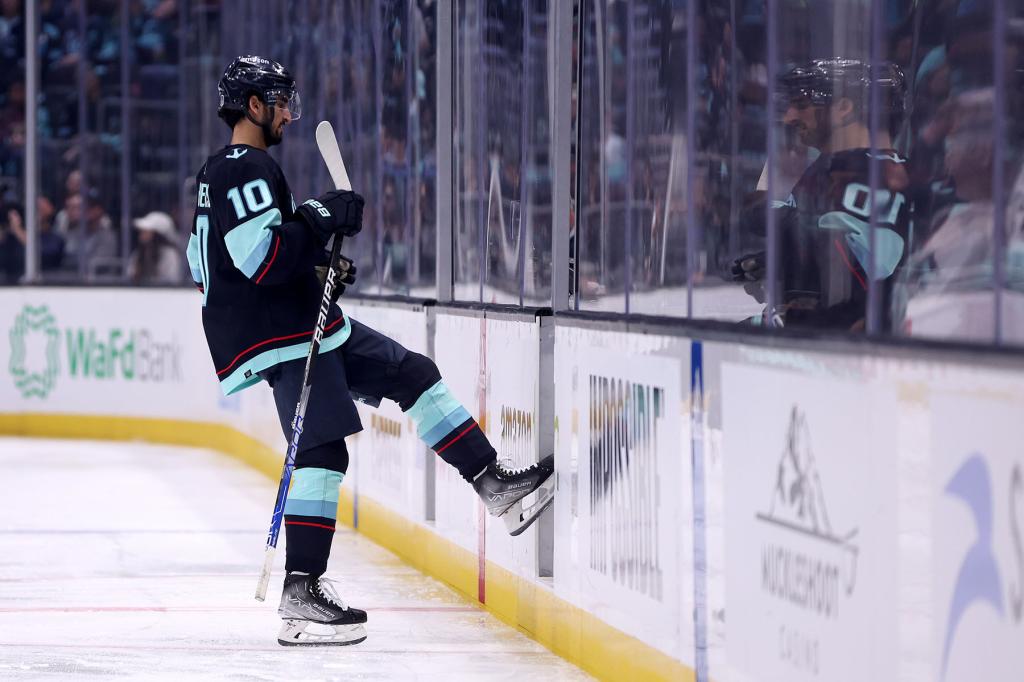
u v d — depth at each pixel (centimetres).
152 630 1480
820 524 900
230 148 1371
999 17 995
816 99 1324
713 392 1046
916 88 1359
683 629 1098
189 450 3253
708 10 1627
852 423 864
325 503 1391
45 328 3534
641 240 1662
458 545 1658
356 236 2242
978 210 1219
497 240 1688
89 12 3541
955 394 769
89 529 2158
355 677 1278
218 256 1372
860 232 1260
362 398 1459
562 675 1286
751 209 1574
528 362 1424
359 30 2167
